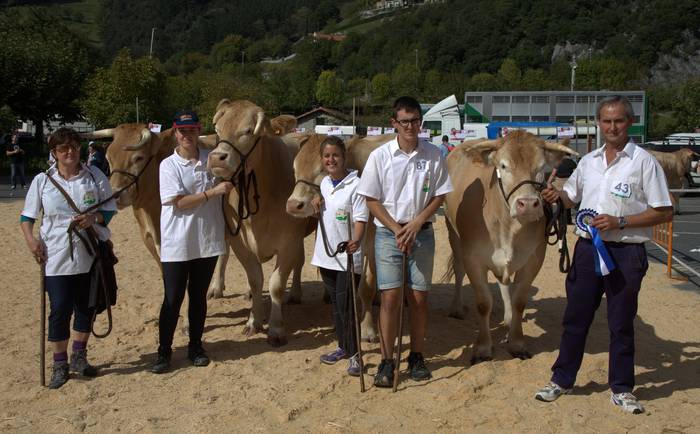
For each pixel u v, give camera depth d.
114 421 4.44
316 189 5.36
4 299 7.55
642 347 5.87
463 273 6.87
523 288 5.54
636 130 30.81
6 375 5.26
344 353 5.52
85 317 5.21
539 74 78.88
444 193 4.91
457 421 4.38
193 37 163.38
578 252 4.62
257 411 4.57
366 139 6.64
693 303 7.44
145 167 6.20
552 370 4.86
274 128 5.75
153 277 8.75
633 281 4.42
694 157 21.02
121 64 30.67
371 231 5.80
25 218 4.96
